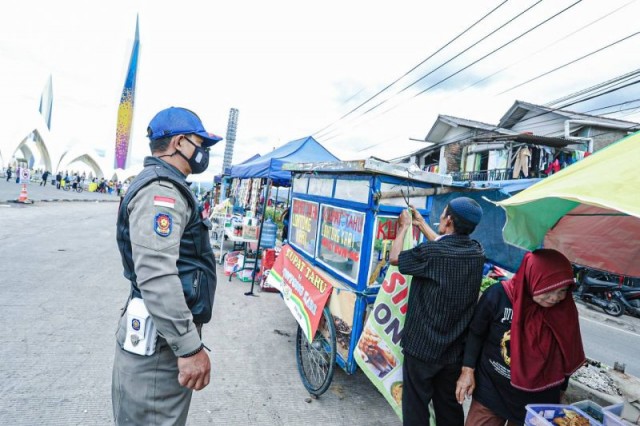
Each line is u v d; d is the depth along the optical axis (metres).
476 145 13.34
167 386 1.36
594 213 2.15
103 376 2.80
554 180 1.60
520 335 1.70
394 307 2.36
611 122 11.38
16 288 4.52
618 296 7.96
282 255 3.96
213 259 1.53
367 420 2.68
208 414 2.52
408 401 2.07
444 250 1.96
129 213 1.24
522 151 10.38
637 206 1.14
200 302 1.40
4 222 9.32
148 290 1.14
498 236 3.57
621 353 5.68
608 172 1.35
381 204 2.59
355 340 2.55
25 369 2.77
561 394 2.12
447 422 2.13
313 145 7.12
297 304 3.24
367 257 2.54
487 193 3.25
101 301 4.41
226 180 13.19
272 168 5.86
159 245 1.17
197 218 1.42
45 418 2.27
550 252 1.70
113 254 7.04
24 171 25.83
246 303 5.08
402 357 2.30
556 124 12.30
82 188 34.50
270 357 3.49
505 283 1.86
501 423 1.89
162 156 1.44
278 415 2.61
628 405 1.62
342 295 2.73
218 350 3.52
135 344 1.29
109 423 2.30
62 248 7.07
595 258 2.32
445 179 2.90
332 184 3.15
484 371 1.86
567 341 1.71
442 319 1.95
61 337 3.35
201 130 1.50
